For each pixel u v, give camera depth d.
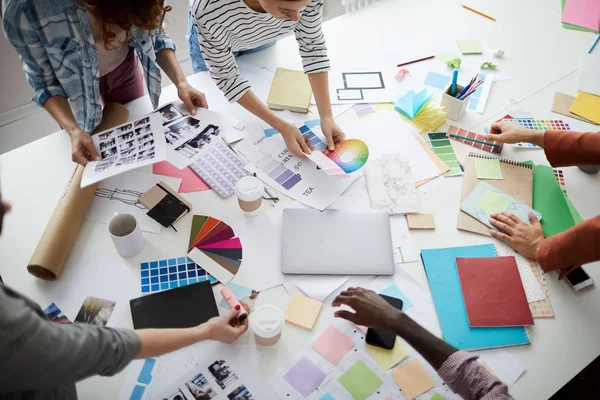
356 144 1.46
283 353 1.06
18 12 1.17
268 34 1.51
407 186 1.36
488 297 1.14
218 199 1.33
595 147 1.30
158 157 1.18
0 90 2.25
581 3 1.92
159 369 1.03
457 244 1.25
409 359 1.05
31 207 1.30
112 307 1.12
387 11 1.91
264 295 1.15
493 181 1.38
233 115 1.54
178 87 1.48
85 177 1.18
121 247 1.17
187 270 1.19
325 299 1.15
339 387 1.01
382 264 1.20
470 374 0.93
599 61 1.72
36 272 1.15
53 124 2.41
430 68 1.70
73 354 0.73
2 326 0.65
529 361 1.07
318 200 1.33
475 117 1.56
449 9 1.92
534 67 1.71
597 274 1.21
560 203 1.33
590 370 1.61
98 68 1.41
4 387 0.70
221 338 1.02
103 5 1.22
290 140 1.42
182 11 2.39
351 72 1.67
